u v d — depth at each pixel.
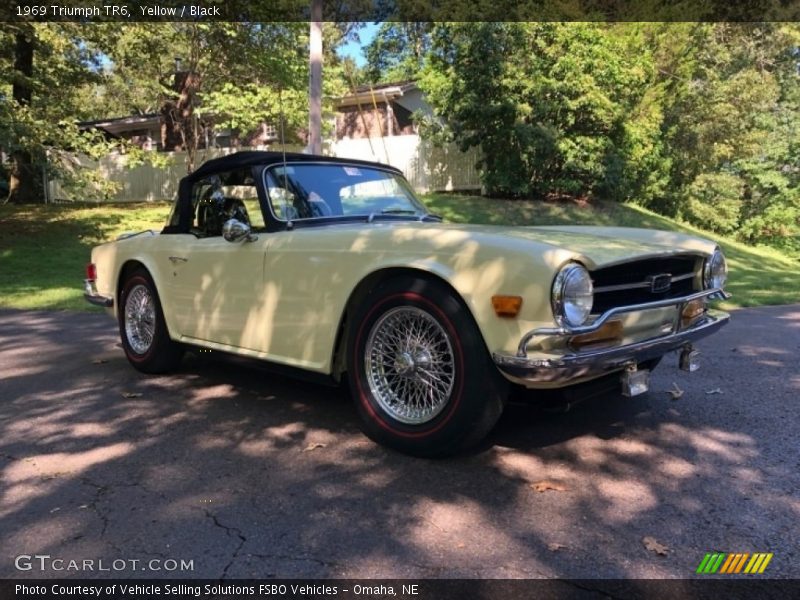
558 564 2.46
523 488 3.12
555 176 17.97
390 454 3.55
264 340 4.07
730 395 4.68
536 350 2.98
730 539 2.64
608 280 3.30
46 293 10.13
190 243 4.64
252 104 18.53
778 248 23.78
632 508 2.91
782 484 3.16
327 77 20.00
